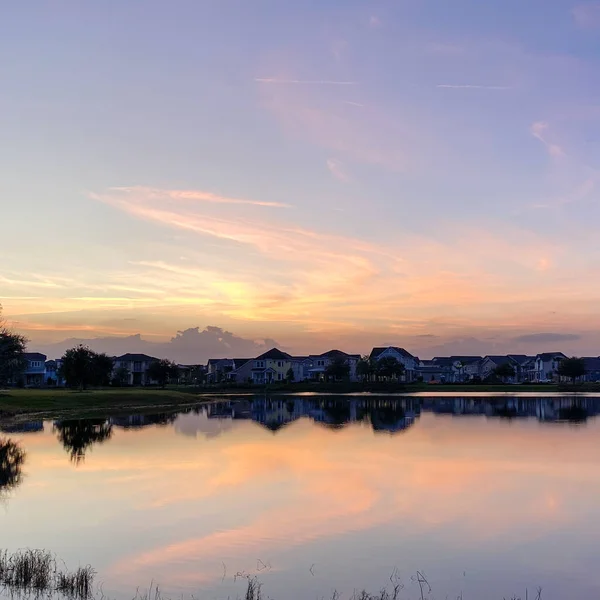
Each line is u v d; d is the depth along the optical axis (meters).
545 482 34.09
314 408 96.25
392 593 19.22
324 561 21.78
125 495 31.14
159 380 171.12
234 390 165.75
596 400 111.25
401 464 40.03
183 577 20.36
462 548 23.09
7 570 20.42
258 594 19.02
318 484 33.62
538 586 19.80
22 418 74.25
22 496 30.98
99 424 68.00
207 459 42.31
